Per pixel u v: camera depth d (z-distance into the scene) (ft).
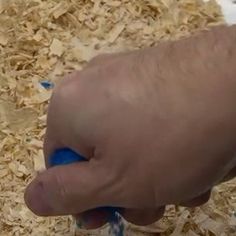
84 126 1.18
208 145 1.17
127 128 1.16
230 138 1.17
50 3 2.39
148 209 1.37
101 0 2.44
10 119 2.07
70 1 2.41
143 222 1.44
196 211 1.88
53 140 1.23
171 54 1.19
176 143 1.16
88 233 1.79
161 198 1.23
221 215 1.88
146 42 2.38
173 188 1.22
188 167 1.19
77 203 1.23
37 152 1.99
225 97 1.15
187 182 1.21
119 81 1.17
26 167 1.96
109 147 1.17
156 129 1.16
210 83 1.15
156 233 1.84
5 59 2.23
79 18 2.38
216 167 1.20
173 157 1.17
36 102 2.12
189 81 1.16
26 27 2.33
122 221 1.72
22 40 2.28
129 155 1.17
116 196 1.22
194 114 1.15
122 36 2.39
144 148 1.16
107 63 1.20
